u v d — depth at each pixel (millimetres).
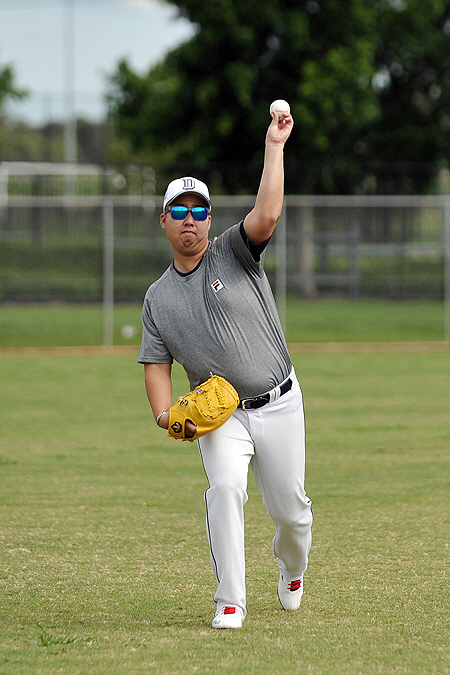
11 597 17312
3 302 86688
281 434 15664
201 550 20406
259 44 90125
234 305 15328
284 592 16453
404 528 21969
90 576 18594
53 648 14648
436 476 27281
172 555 20031
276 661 14062
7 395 43438
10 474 27859
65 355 59625
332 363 54625
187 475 27766
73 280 87188
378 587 17750
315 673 13586
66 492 25703
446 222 71625
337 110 89625
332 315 79562
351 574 18578
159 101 98500
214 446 15594
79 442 32750
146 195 97250
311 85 87250
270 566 19250
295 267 83000
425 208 86062
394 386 45469
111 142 172250
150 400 16078
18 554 20141
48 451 31219
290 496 15789
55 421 36781
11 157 159500
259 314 15516
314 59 89750
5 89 85062
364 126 100062
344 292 83062
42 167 102250
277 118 15234
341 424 35594
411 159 102062
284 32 87750
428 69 102000
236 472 15414
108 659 14164
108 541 21109
